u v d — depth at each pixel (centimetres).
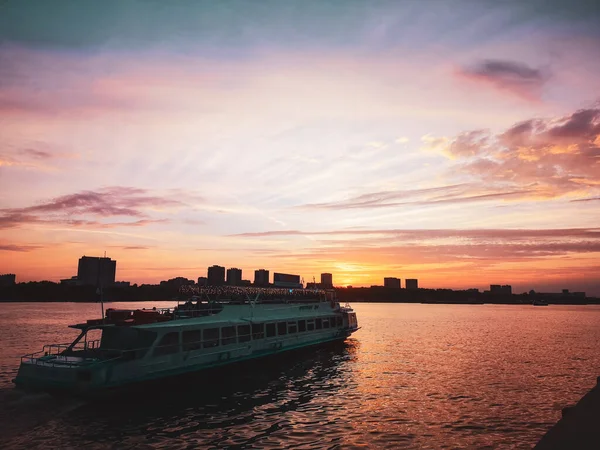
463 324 11950
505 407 2583
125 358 2386
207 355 2791
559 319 16575
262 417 2209
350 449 1791
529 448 1859
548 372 3916
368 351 5225
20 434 1838
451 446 1870
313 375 3419
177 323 2748
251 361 3366
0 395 2297
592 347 6119
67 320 10444
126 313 2720
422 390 3027
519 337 7762
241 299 3666
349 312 5219
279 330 3656
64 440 1786
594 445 641
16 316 12231
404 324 11500
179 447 1742
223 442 1817
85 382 2145
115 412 2178
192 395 2619
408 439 1945
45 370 2231
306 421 2169
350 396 2767
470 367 4138
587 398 984
